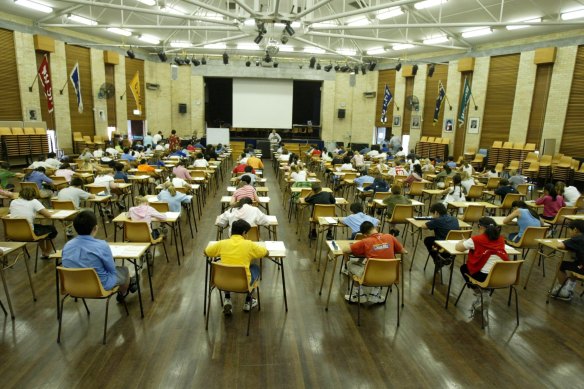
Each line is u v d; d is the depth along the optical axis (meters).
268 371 3.54
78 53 17.75
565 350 4.04
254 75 22.97
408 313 4.73
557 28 14.52
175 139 19.44
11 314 4.35
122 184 8.34
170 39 19.84
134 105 20.95
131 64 20.59
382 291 5.36
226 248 4.12
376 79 22.95
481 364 3.75
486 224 4.66
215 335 4.10
